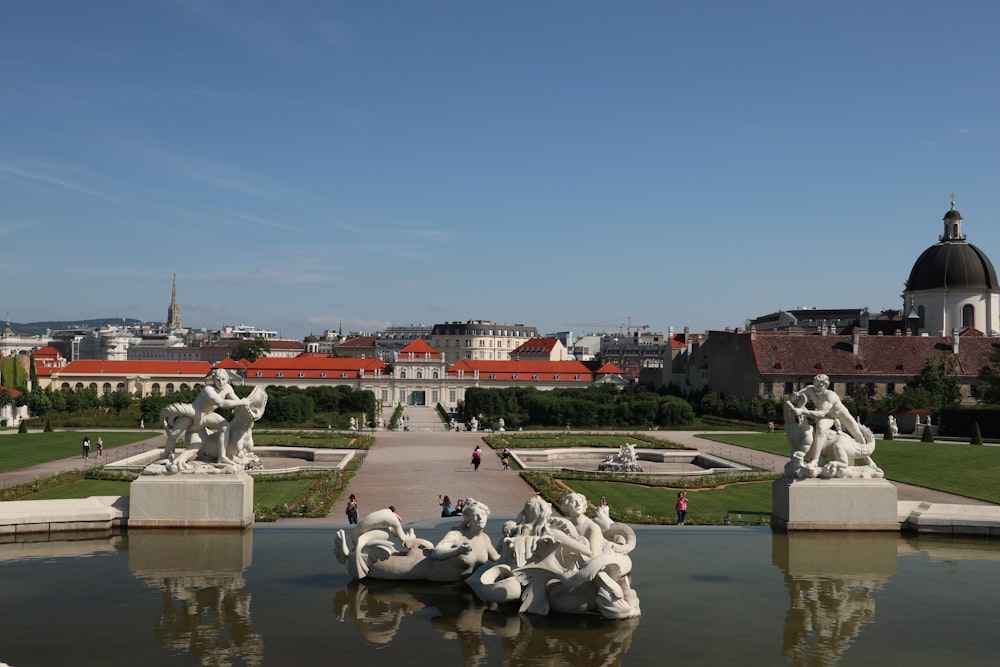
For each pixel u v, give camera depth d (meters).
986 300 170.88
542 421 137.50
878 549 31.34
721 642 20.22
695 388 175.00
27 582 25.33
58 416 153.38
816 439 35.12
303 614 22.06
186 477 33.56
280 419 139.50
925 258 176.25
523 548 22.73
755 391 144.38
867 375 143.25
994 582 26.27
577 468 80.31
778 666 18.66
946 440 103.19
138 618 21.72
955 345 145.88
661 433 122.56
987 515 33.75
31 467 74.31
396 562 25.00
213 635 20.38
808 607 23.20
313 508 48.72
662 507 52.41
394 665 18.44
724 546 31.31
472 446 99.56
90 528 33.12
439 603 22.97
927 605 23.55
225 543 31.11
